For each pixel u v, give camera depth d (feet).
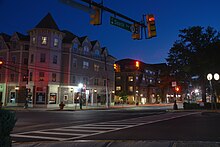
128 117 76.18
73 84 155.53
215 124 49.96
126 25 40.04
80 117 76.33
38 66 140.46
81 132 41.75
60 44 149.89
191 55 125.08
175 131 40.04
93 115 85.76
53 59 145.18
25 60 148.36
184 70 127.54
